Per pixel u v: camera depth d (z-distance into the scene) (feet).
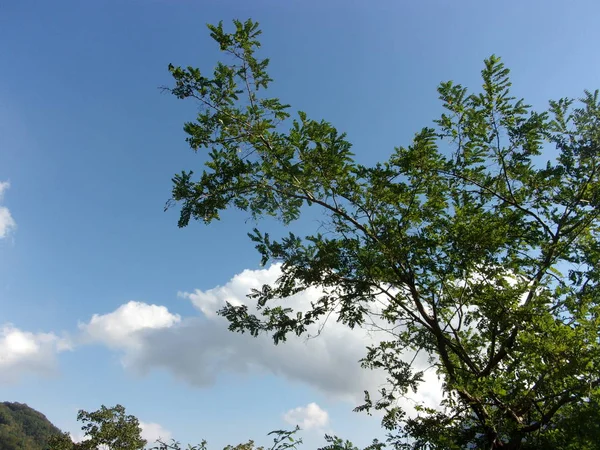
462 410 25.88
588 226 32.71
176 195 31.45
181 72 30.37
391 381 32.09
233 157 32.58
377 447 26.89
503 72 32.12
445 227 31.96
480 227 29.89
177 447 27.94
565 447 22.25
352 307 32.68
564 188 33.68
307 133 29.76
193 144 31.78
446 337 34.86
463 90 32.89
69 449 73.67
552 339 22.81
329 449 26.81
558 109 33.53
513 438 25.90
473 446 28.63
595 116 32.19
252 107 31.71
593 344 21.77
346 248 32.32
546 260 31.91
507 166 34.01
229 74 31.07
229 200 32.65
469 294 31.22
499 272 29.58
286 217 35.40
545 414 24.72
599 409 20.77
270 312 32.32
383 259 30.71
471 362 31.53
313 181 32.07
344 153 30.01
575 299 27.43
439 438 23.70
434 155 30.48
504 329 28.25
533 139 32.86
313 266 30.01
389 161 32.53
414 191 31.27
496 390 24.03
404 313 35.58
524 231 32.83
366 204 31.89
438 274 31.55
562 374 21.63
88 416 76.18
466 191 34.55
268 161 32.73
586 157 32.91
